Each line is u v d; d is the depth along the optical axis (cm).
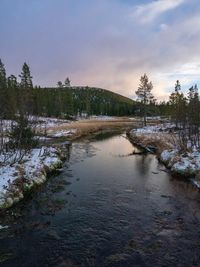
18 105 2925
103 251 1165
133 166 2636
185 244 1216
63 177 2236
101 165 2683
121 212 1555
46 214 1520
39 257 1124
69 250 1173
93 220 1452
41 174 2098
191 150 2700
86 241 1243
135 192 1889
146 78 6612
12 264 1080
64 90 9556
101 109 13538
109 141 4534
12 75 7869
